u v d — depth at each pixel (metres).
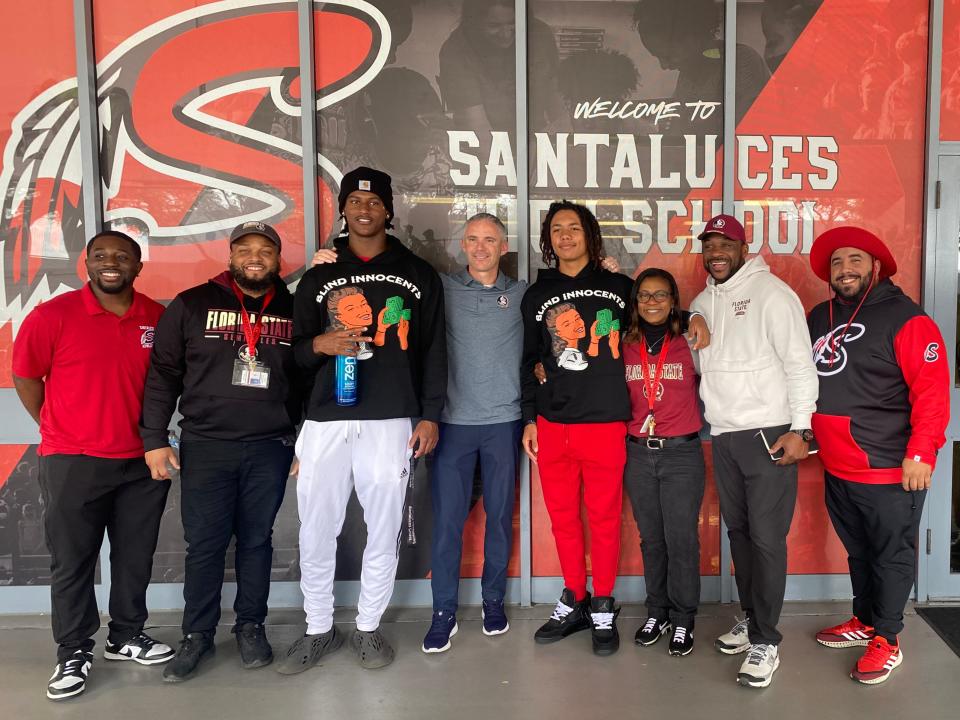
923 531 2.88
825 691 2.23
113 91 2.80
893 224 2.88
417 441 2.37
